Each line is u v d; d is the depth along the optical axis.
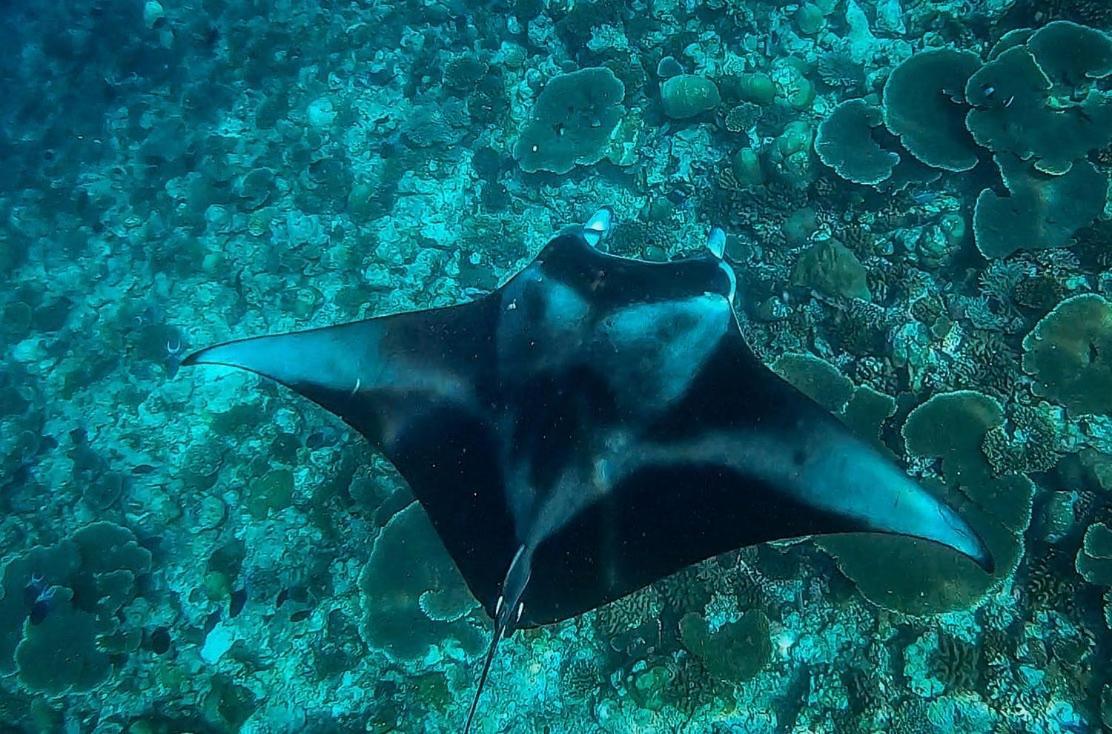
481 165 5.85
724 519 3.25
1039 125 4.52
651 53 5.66
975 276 4.45
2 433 5.73
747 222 5.00
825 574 4.20
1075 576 3.92
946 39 5.25
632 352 3.35
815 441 3.24
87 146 6.97
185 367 5.71
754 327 4.76
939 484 4.17
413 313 3.75
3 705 4.66
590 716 4.20
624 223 5.28
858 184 4.79
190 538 5.11
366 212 5.91
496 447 3.41
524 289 3.52
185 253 6.14
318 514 4.96
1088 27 4.66
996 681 3.90
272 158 6.43
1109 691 3.75
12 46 7.72
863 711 3.98
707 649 4.12
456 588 4.51
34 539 5.34
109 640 4.76
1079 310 4.13
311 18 6.84
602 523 3.28
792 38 5.45
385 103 6.38
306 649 4.65
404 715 4.41
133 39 7.37
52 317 6.19
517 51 6.07
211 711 4.57
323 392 3.68
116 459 5.53
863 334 4.48
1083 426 4.07
